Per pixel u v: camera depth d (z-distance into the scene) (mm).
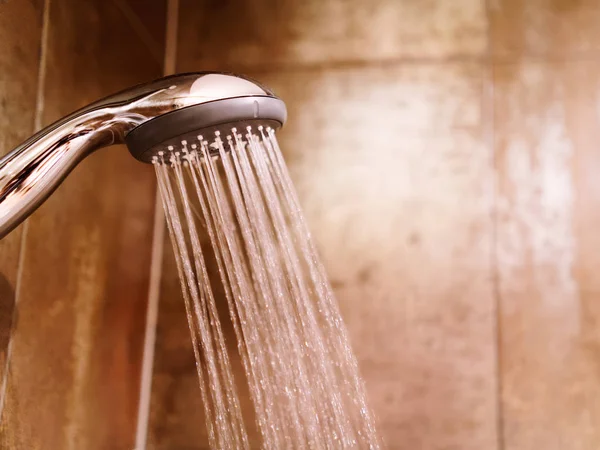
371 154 834
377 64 857
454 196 813
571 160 801
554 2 831
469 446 766
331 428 635
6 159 492
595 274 778
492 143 817
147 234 829
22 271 619
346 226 823
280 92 871
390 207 821
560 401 762
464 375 780
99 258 728
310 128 854
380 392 786
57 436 656
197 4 908
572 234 789
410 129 833
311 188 835
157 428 804
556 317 777
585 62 816
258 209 590
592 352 766
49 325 649
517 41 831
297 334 652
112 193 757
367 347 796
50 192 499
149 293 830
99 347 723
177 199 839
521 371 773
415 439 773
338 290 811
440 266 803
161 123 519
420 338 792
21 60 620
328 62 869
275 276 615
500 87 826
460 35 846
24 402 617
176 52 900
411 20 862
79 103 694
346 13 879
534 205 799
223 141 551
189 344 820
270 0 898
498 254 796
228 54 891
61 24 672
